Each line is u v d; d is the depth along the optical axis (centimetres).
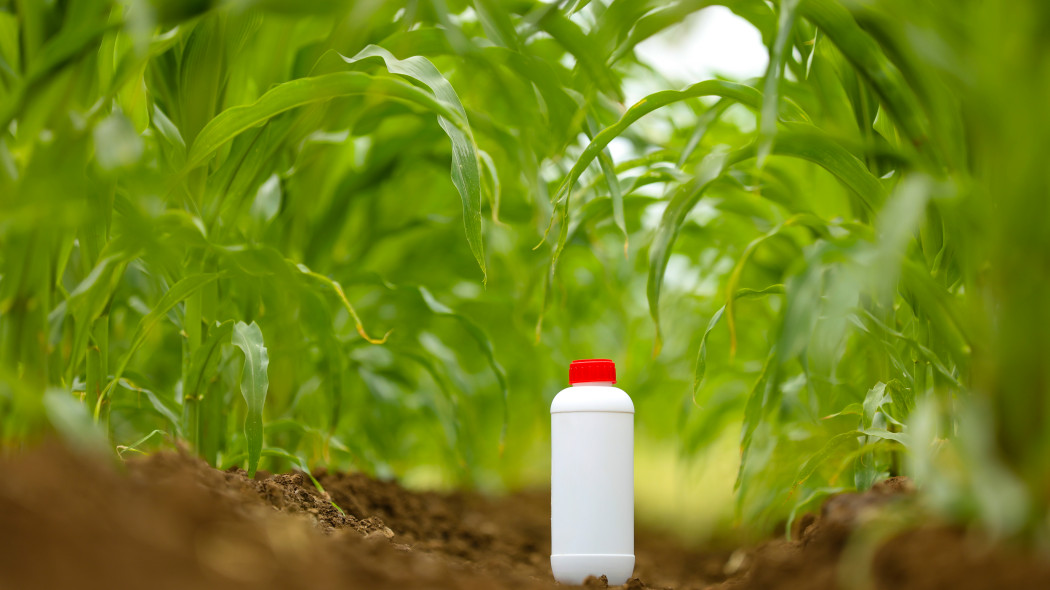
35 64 180
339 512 204
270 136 208
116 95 191
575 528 205
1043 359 173
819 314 202
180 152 203
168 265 203
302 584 175
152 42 187
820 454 197
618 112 224
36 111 183
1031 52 173
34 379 183
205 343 204
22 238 181
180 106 205
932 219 196
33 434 182
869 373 211
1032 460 173
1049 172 172
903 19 180
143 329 195
